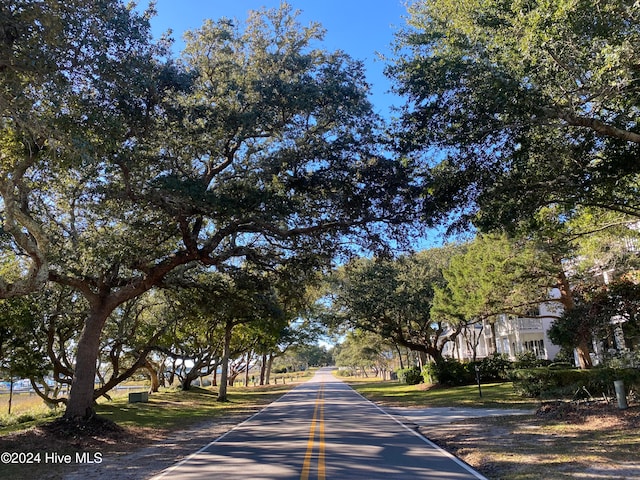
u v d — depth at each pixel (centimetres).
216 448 1288
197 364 4412
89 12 1059
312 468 945
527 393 2452
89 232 1736
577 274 2427
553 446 1102
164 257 1902
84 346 1731
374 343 6034
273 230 1692
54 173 1517
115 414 2262
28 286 1086
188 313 2592
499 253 2430
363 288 3862
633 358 2234
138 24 1209
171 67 1429
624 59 955
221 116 1505
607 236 1998
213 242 1723
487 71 1129
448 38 1265
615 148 1271
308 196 1694
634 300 1848
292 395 3938
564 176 1311
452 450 1161
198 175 1686
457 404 2420
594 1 963
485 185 1341
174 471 982
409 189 1557
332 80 1591
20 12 993
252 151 1731
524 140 1266
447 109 1277
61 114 1078
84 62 1107
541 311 4662
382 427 1642
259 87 1502
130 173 1445
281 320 2731
